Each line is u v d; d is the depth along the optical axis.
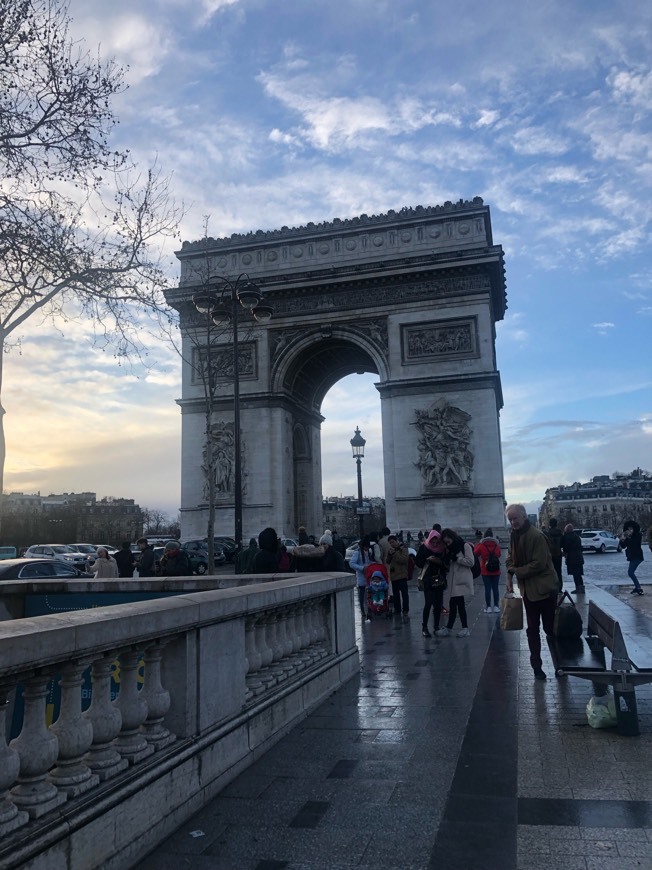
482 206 69.62
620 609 26.30
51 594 14.95
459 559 22.58
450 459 65.44
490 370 66.81
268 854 7.12
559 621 15.68
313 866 6.85
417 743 10.77
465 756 10.11
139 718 7.67
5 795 5.86
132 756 7.50
